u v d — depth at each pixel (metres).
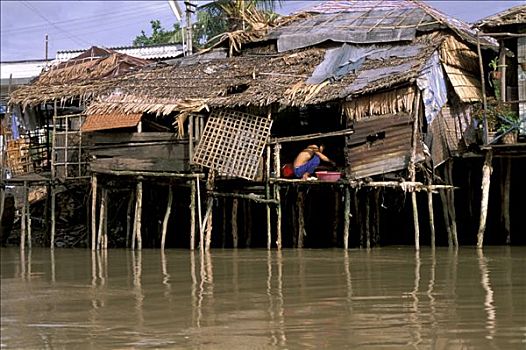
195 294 13.20
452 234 22.09
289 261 18.44
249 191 23.77
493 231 24.45
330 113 24.81
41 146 29.38
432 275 14.55
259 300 12.14
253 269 16.84
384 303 11.23
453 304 10.90
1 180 28.52
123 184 25.98
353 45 25.53
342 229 24.94
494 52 24.78
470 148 22.78
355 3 29.14
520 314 9.95
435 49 22.94
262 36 28.08
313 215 26.42
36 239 30.31
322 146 23.58
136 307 12.06
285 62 25.83
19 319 11.42
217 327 10.01
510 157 22.39
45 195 31.03
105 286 15.02
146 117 24.81
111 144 24.55
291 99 22.61
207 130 23.34
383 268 16.14
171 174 23.28
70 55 43.34
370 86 21.75
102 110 25.02
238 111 23.39
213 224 26.50
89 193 27.56
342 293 12.46
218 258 20.11
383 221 25.28
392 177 21.70
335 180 21.78
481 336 8.68
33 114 29.11
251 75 25.39
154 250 24.27
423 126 21.62
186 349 8.83
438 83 22.56
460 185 24.94
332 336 9.05
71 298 13.48
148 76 27.33
